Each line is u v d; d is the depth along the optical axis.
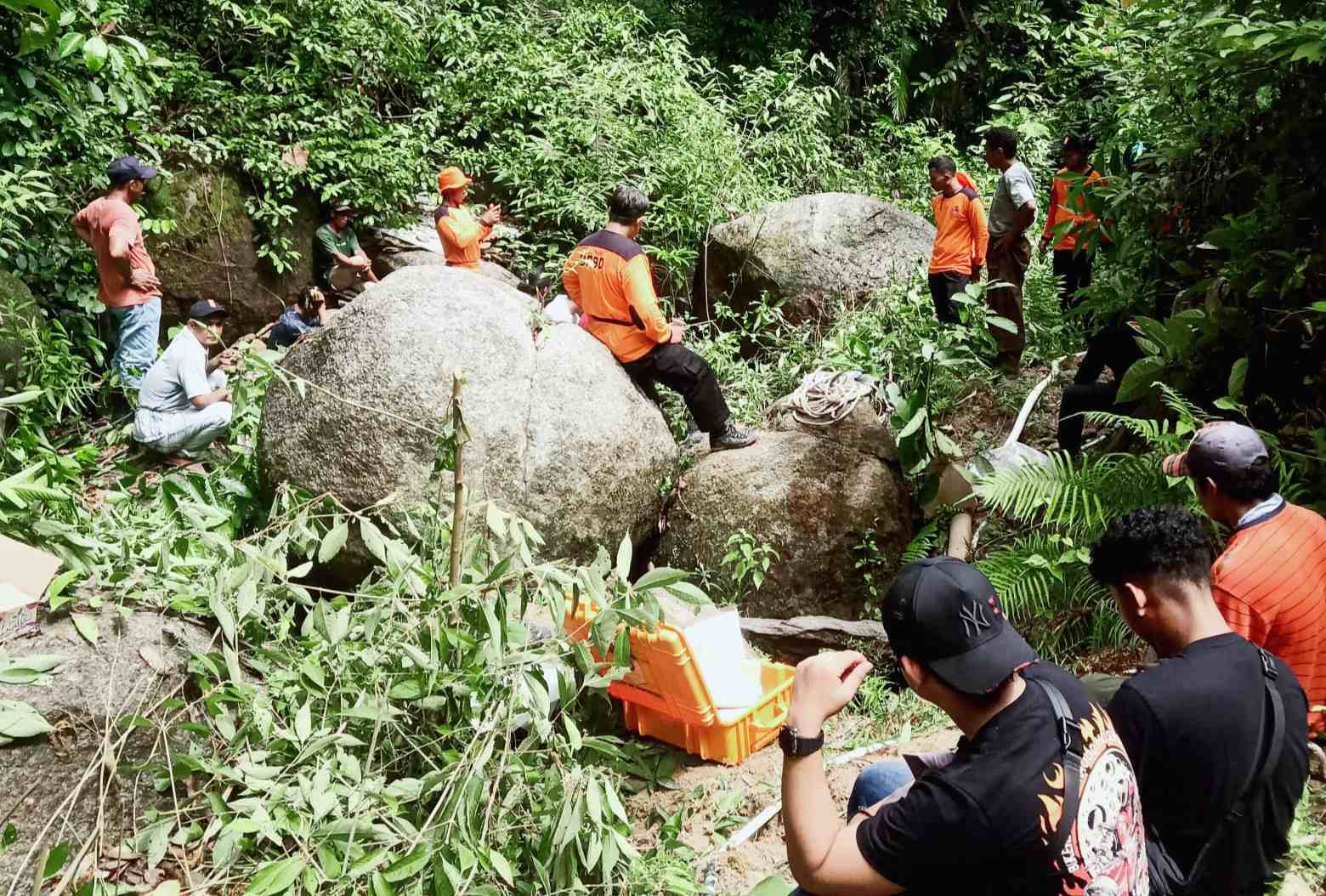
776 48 14.07
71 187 7.96
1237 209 4.88
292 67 9.77
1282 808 2.15
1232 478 2.78
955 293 6.14
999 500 4.54
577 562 5.00
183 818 3.38
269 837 2.96
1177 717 2.10
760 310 7.53
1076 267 7.32
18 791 3.05
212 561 3.65
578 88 10.49
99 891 2.83
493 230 9.48
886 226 7.93
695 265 8.80
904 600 1.77
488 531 4.53
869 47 14.70
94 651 3.31
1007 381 6.26
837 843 1.78
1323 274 4.12
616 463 5.08
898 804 1.76
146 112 8.58
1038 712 1.73
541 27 11.73
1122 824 1.72
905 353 5.89
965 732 1.81
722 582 5.16
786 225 7.93
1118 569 2.29
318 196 9.45
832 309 7.60
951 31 16.05
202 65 9.72
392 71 10.36
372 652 3.37
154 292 7.47
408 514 3.78
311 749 3.04
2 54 7.16
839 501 5.13
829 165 11.44
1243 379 4.21
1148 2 4.95
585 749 3.83
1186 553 2.23
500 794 3.23
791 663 4.75
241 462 5.67
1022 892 1.67
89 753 3.19
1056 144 11.46
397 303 4.96
